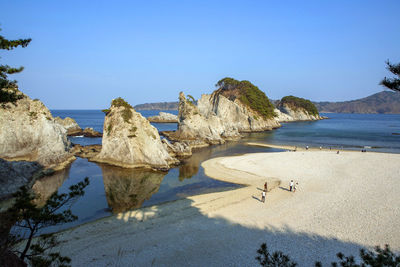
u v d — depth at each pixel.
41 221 10.14
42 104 42.53
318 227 20.48
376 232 19.45
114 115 43.78
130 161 40.56
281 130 115.50
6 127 37.16
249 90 127.88
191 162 45.94
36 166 34.66
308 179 34.19
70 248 17.09
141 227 20.42
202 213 23.20
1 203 24.12
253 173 37.81
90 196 27.61
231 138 82.62
